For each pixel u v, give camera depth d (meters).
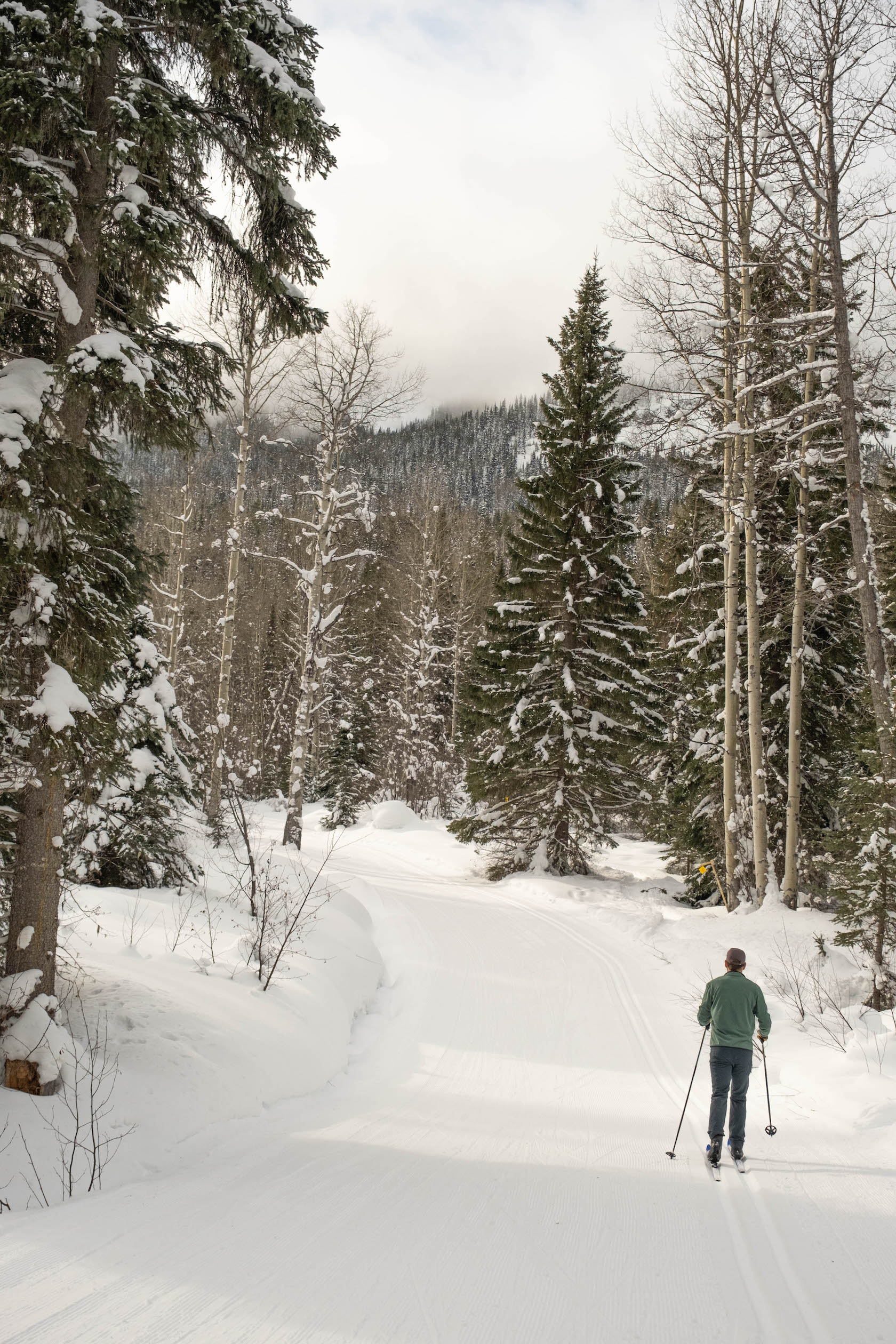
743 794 17.45
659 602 24.34
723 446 14.91
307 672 20.25
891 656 15.49
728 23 12.75
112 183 6.39
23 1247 3.54
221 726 18.58
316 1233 3.93
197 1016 6.81
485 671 22.00
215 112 6.89
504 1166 5.26
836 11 9.23
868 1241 4.16
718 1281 3.69
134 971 7.73
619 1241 4.09
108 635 6.02
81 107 5.68
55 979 6.62
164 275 6.34
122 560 6.71
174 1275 3.39
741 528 17.02
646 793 21.61
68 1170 4.55
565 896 18.23
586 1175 5.14
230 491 30.69
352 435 19.34
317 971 9.87
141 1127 5.15
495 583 21.95
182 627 26.61
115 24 5.52
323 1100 6.83
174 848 12.78
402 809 32.19
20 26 5.20
